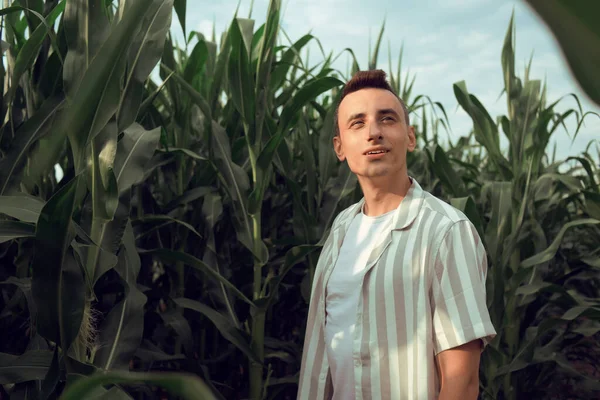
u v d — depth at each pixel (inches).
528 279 92.4
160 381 10.9
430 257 40.5
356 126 44.0
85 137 37.1
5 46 54.8
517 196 88.0
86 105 35.7
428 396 38.9
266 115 76.4
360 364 41.6
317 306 49.6
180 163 80.4
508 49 89.3
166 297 79.2
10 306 54.9
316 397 46.6
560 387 97.7
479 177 119.0
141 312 51.0
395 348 40.6
